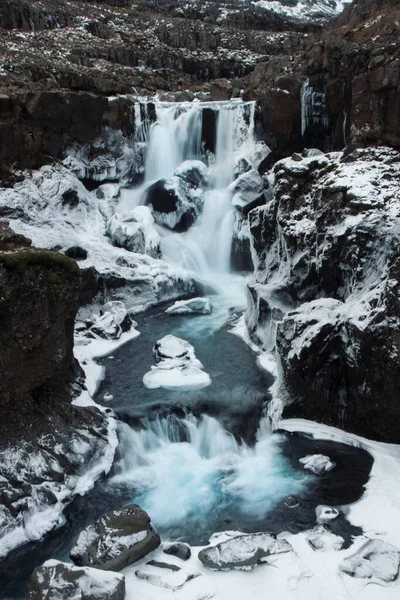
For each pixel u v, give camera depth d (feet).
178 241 56.65
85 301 44.32
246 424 28.86
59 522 22.66
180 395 31.30
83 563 19.54
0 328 22.90
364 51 51.29
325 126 57.11
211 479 25.71
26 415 24.75
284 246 39.81
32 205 52.08
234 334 41.34
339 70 53.42
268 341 36.99
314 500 23.80
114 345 39.32
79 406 27.76
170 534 22.07
